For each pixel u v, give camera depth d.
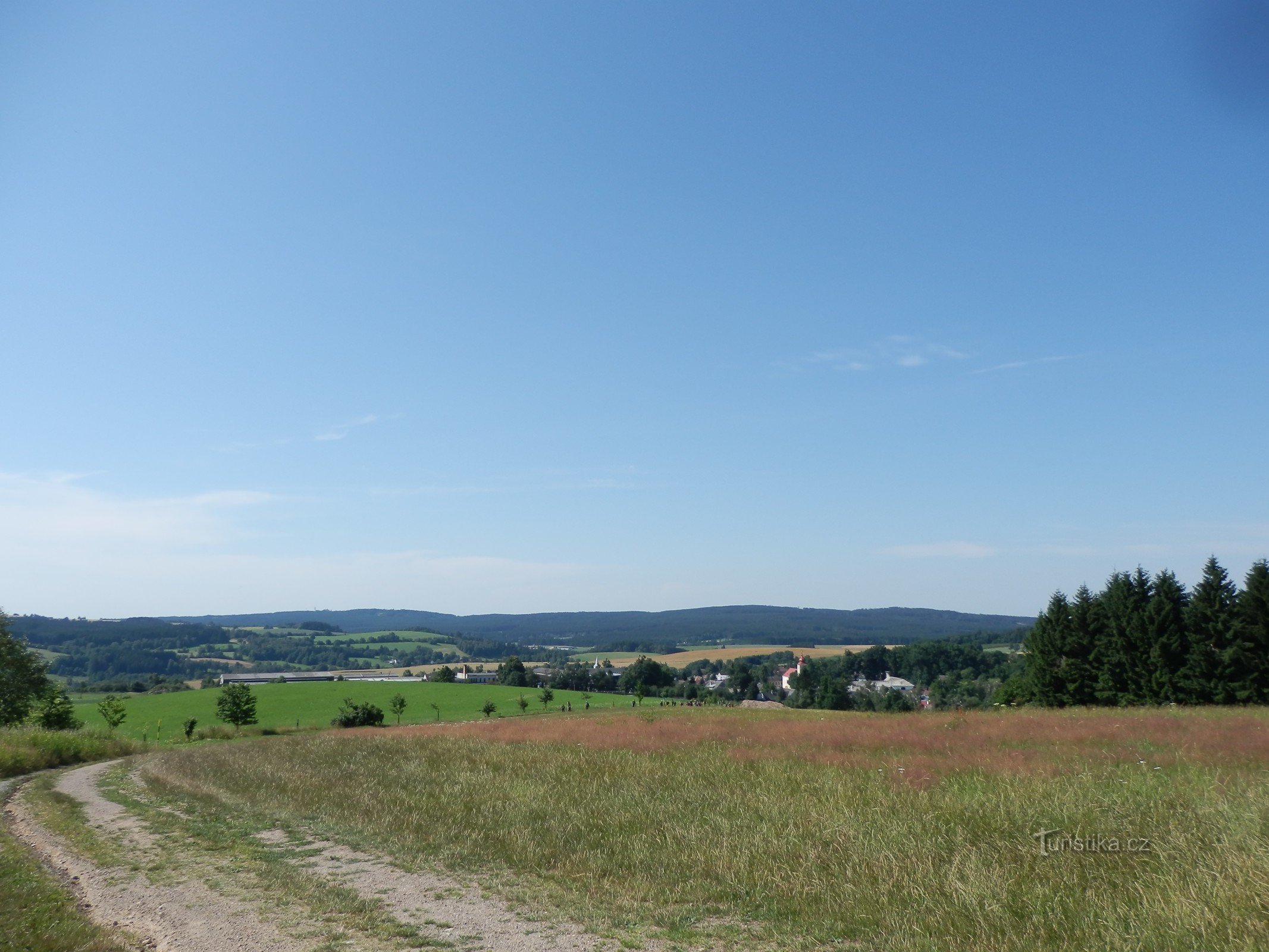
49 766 30.25
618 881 10.05
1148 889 8.39
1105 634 58.34
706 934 7.99
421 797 16.88
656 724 36.84
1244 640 50.94
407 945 7.83
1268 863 8.43
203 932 8.34
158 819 15.29
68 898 9.79
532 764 22.45
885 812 13.03
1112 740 22.23
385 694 104.75
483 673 157.38
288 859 11.65
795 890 9.30
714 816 13.62
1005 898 8.41
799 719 37.88
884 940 7.59
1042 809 12.25
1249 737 21.34
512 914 8.80
